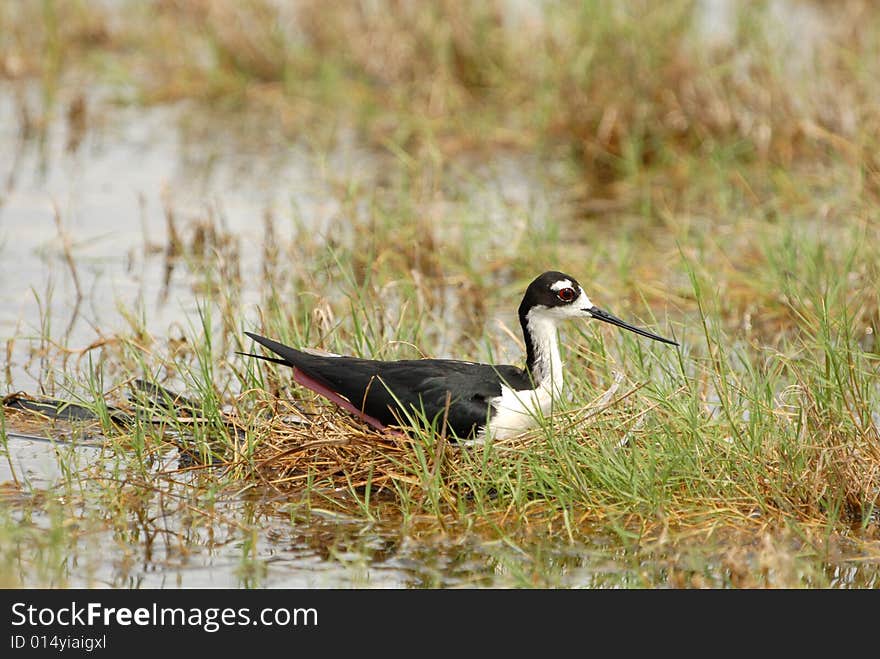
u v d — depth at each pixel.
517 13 23.88
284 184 19.17
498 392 11.12
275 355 12.47
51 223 17.52
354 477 10.84
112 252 16.61
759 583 9.39
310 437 11.12
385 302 14.29
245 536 10.05
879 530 10.16
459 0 22.73
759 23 21.50
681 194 18.66
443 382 11.11
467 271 15.51
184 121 21.98
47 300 14.91
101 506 10.38
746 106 19.84
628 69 20.42
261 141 21.16
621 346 13.17
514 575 9.51
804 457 10.60
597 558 9.80
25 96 22.78
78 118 21.56
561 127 20.53
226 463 11.11
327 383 11.28
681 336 14.04
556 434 10.77
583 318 12.54
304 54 23.28
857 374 11.53
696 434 10.63
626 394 10.97
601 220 17.77
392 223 16.45
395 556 9.80
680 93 19.97
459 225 16.98
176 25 25.08
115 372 13.21
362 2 23.83
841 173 17.16
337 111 22.00
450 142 20.66
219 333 14.15
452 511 10.41
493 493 10.71
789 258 14.70
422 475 10.43
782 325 13.89
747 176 18.70
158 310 14.84
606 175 19.66
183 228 17.52
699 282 14.80
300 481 10.89
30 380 12.96
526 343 11.55
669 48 20.66
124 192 18.81
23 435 11.66
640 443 10.88
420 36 22.61
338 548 9.90
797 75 21.05
